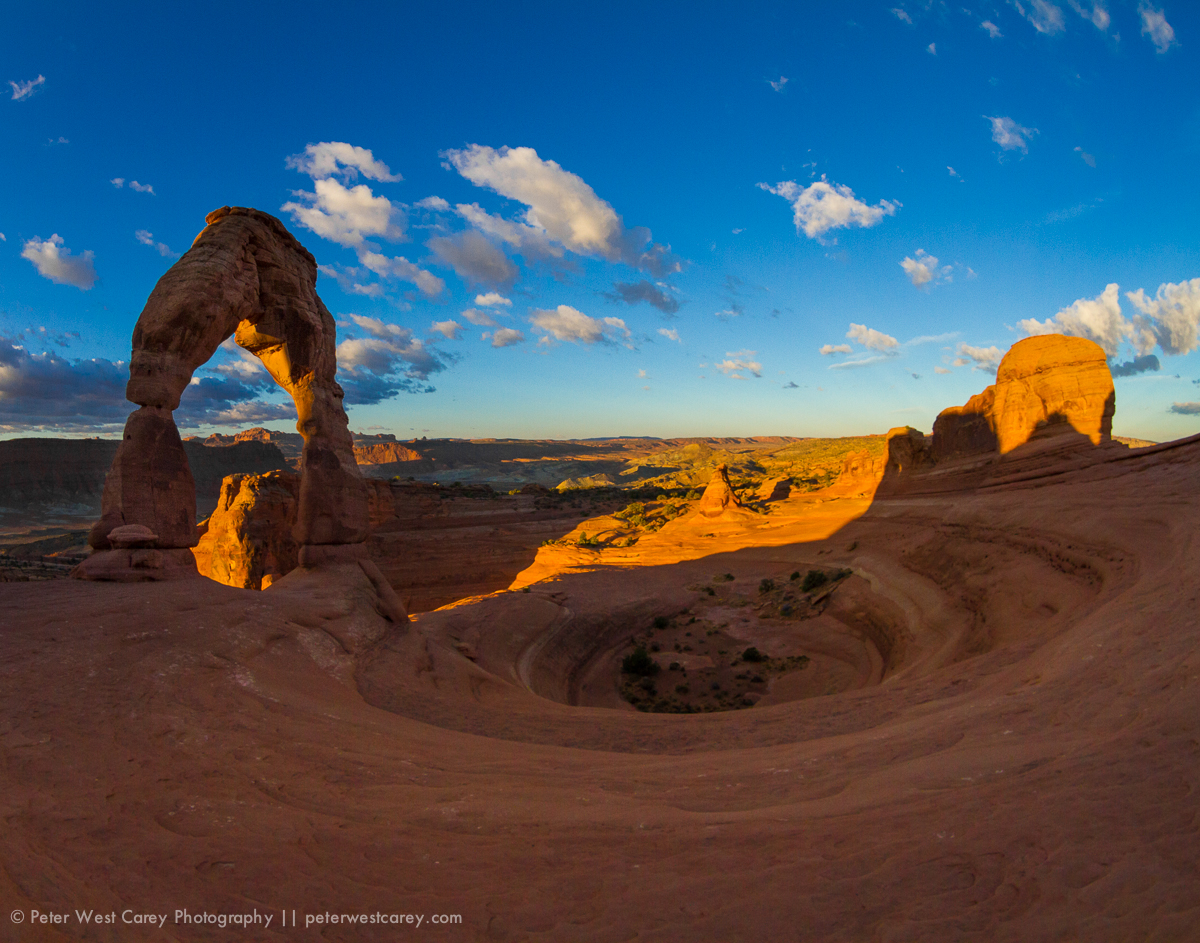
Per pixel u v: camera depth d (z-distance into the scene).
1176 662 8.30
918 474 61.16
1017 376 40.97
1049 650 12.71
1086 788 5.50
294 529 25.06
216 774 7.74
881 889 4.57
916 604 34.38
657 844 5.80
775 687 34.50
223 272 21.27
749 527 76.25
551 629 40.81
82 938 4.09
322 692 14.68
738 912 4.53
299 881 5.32
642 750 11.95
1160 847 4.45
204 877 5.30
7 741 8.05
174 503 20.03
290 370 25.08
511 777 8.48
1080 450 34.66
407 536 76.12
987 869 4.60
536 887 5.17
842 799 6.47
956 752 7.39
